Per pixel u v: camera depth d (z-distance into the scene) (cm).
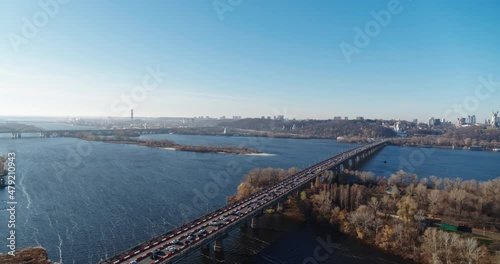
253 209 13388
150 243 9631
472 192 18038
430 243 11144
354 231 13212
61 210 14662
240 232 13200
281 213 15525
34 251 10425
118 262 8375
